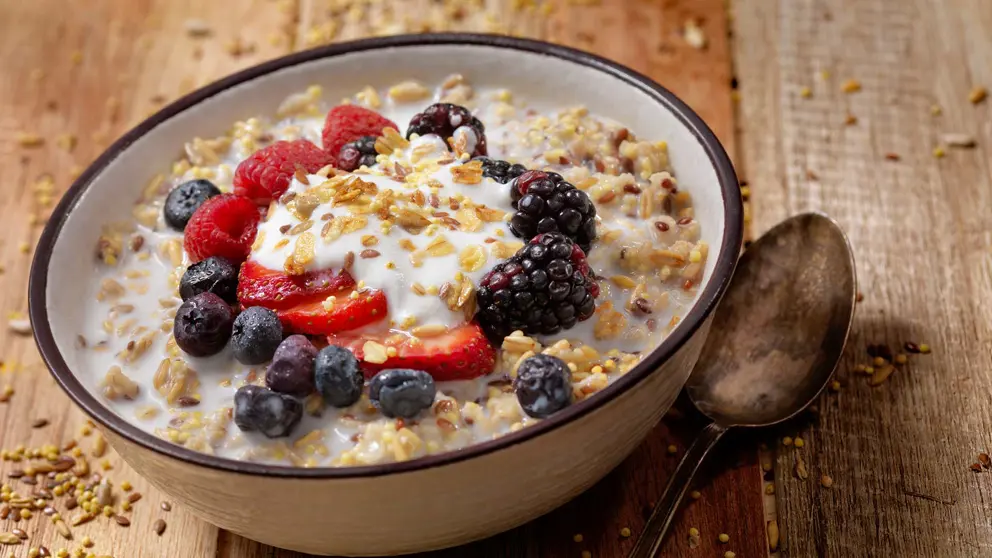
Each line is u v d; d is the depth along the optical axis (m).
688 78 0.59
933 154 0.56
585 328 0.46
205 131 0.52
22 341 0.53
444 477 0.41
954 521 0.46
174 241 0.49
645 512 0.47
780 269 0.51
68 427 0.51
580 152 0.50
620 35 0.61
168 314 0.47
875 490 0.47
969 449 0.48
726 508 0.47
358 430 0.44
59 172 0.58
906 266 0.52
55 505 0.49
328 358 0.44
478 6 0.63
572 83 0.52
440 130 0.50
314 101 0.53
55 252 0.48
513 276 0.44
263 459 0.43
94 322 0.48
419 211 0.46
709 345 0.50
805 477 0.47
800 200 0.55
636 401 0.43
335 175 0.48
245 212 0.48
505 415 0.44
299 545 0.44
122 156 0.50
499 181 0.47
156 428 0.45
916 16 0.60
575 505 0.47
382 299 0.45
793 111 0.58
